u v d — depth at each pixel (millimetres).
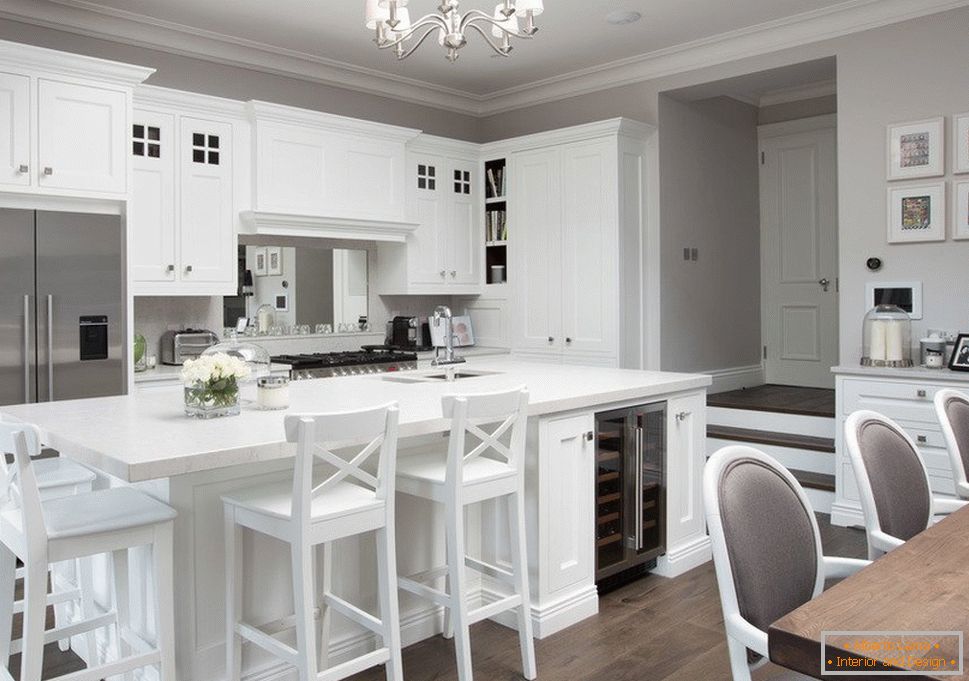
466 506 3047
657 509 3477
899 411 4023
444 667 2645
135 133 4312
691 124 5871
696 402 3656
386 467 2230
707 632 2916
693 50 5250
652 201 5543
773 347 6680
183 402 2832
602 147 5336
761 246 6684
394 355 5402
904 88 4398
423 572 2783
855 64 4586
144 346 4535
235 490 2322
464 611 2422
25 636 1900
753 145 6617
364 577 2682
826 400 5625
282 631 2416
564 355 5613
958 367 3947
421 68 5707
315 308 5648
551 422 2932
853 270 4609
